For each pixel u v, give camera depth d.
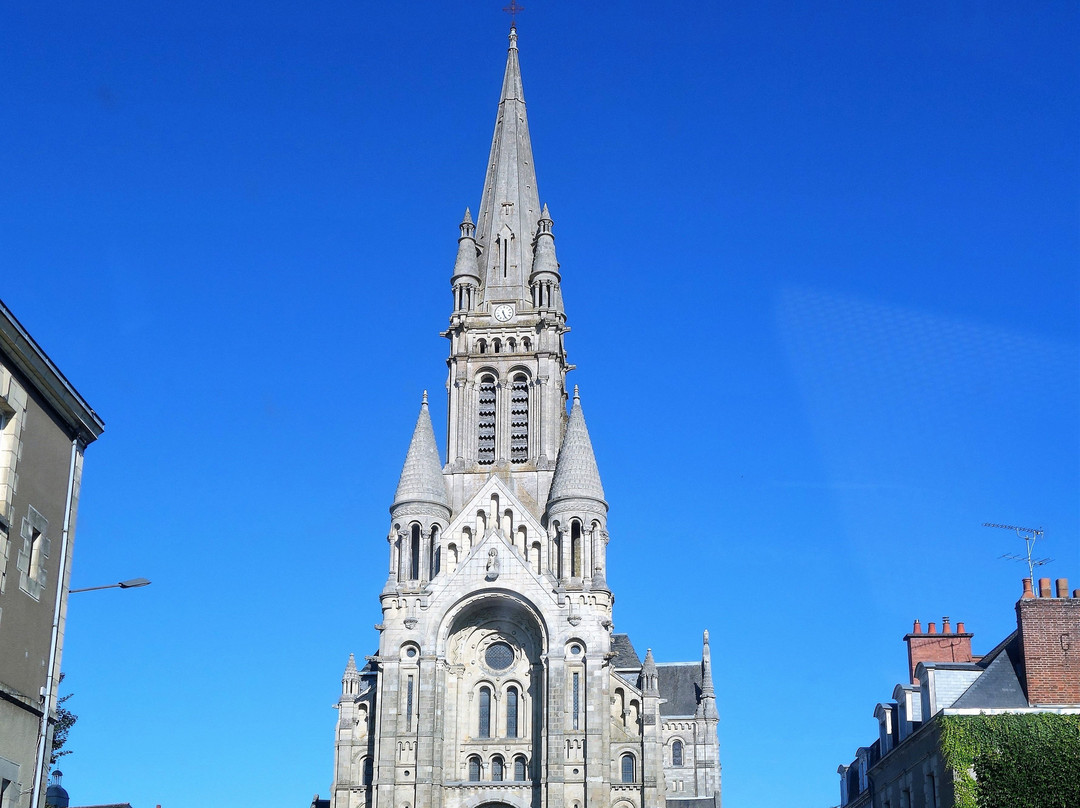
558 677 111.44
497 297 135.00
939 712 66.00
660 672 148.50
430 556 120.00
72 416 48.69
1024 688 67.44
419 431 123.81
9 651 43.81
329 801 119.31
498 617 116.31
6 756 43.34
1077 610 67.81
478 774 112.06
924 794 69.81
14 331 42.94
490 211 140.62
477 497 120.94
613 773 110.25
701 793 139.88
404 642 113.62
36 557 46.03
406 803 108.50
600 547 117.44
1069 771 56.34
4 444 43.97
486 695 114.94
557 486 119.75
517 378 132.00
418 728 110.62
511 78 150.50
